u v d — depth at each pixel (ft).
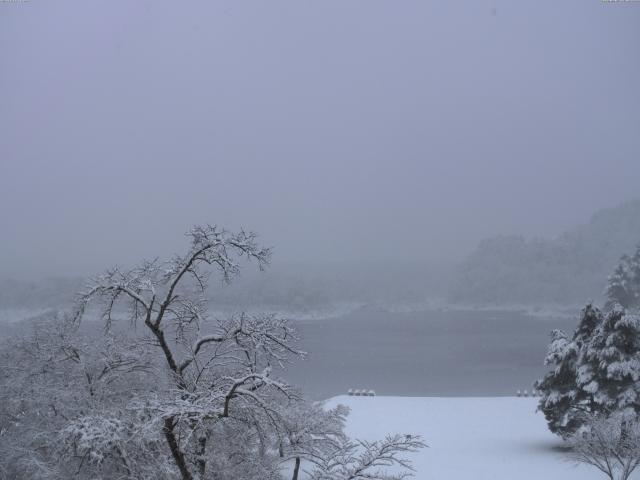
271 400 43.39
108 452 39.34
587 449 71.00
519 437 100.68
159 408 35.83
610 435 71.72
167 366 47.62
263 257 39.88
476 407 130.31
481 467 81.66
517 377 225.97
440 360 286.05
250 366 41.65
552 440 97.76
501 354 307.78
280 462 43.29
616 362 82.79
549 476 76.59
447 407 130.62
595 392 84.17
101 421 38.40
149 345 48.96
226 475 42.14
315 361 281.54
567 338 91.86
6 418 52.75
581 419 88.74
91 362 50.16
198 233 39.22
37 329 55.93
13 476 49.01
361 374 236.43
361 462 38.73
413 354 311.27
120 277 41.60
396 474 78.07
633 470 74.38
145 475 40.57
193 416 36.55
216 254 39.45
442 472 79.61
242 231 39.42
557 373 89.81
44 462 45.32
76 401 47.96
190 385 42.93
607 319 86.28
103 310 43.37
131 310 44.14
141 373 51.29
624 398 82.17
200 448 40.88
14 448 46.78
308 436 44.14
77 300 41.70
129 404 40.11
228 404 39.55
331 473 39.04
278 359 41.45
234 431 44.32
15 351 57.16
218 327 43.68
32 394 49.44
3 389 52.65
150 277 42.06
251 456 43.34
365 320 565.94
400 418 117.70
